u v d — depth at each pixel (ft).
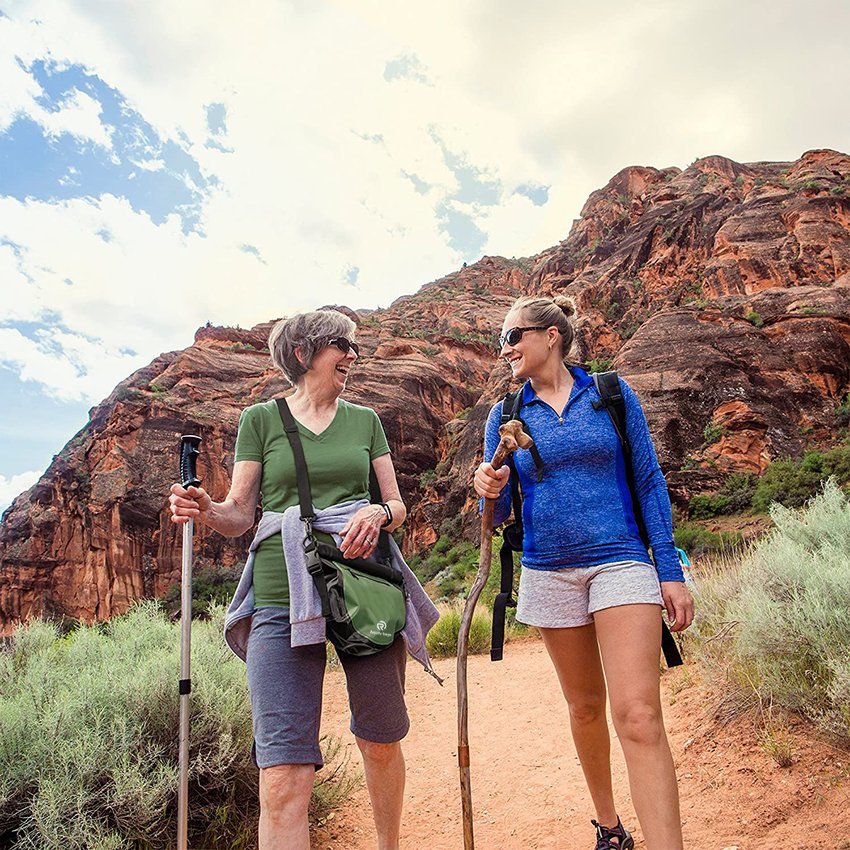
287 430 8.06
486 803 12.26
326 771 13.00
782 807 9.08
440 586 103.30
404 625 7.71
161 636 17.49
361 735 7.57
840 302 132.87
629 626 7.12
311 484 7.88
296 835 6.63
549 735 15.83
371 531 7.51
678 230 188.75
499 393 176.86
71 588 195.00
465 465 164.14
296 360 8.38
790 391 115.03
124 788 9.46
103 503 197.88
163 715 11.15
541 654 26.43
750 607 13.14
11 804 9.41
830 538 17.97
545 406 8.37
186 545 8.80
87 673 12.04
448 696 21.61
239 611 7.60
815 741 10.47
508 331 8.58
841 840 7.86
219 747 10.79
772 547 16.80
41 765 9.73
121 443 207.10
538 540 7.99
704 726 12.48
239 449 8.13
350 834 11.44
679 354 121.70
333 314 8.60
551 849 9.73
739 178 210.59
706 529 83.87
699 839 8.81
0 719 10.32
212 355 236.84
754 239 167.22
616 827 8.48
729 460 103.86
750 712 11.95
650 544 7.76
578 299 187.01
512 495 8.50
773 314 133.28
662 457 104.12
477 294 371.35
